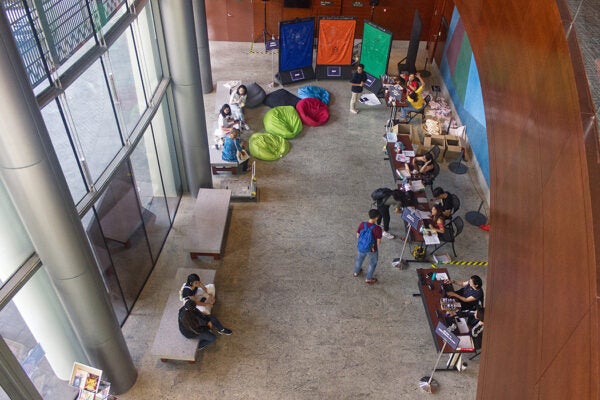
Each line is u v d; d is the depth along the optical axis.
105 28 7.52
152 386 8.30
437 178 12.87
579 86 4.36
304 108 14.49
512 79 6.47
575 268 3.84
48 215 5.58
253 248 10.76
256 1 17.05
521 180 5.61
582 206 3.88
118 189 8.57
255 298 9.73
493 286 6.03
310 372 8.58
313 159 13.25
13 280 5.96
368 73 16.20
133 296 9.58
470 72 13.55
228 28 17.72
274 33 17.94
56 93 6.27
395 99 14.09
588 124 4.10
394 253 10.82
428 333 9.30
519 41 6.29
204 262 10.41
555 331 3.98
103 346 7.31
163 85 9.92
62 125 6.64
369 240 9.35
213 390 8.27
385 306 9.73
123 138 8.46
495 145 6.96
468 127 13.57
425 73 16.80
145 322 9.31
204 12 13.92
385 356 8.88
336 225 11.41
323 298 9.81
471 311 8.64
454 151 13.19
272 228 11.25
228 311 9.47
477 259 10.80
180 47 9.42
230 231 11.11
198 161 11.12
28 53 5.80
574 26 4.88
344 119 14.78
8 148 4.96
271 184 12.40
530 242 4.99
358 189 12.39
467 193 12.49
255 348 8.89
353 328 9.30
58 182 5.57
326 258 10.63
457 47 14.79
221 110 12.85
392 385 8.45
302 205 11.86
